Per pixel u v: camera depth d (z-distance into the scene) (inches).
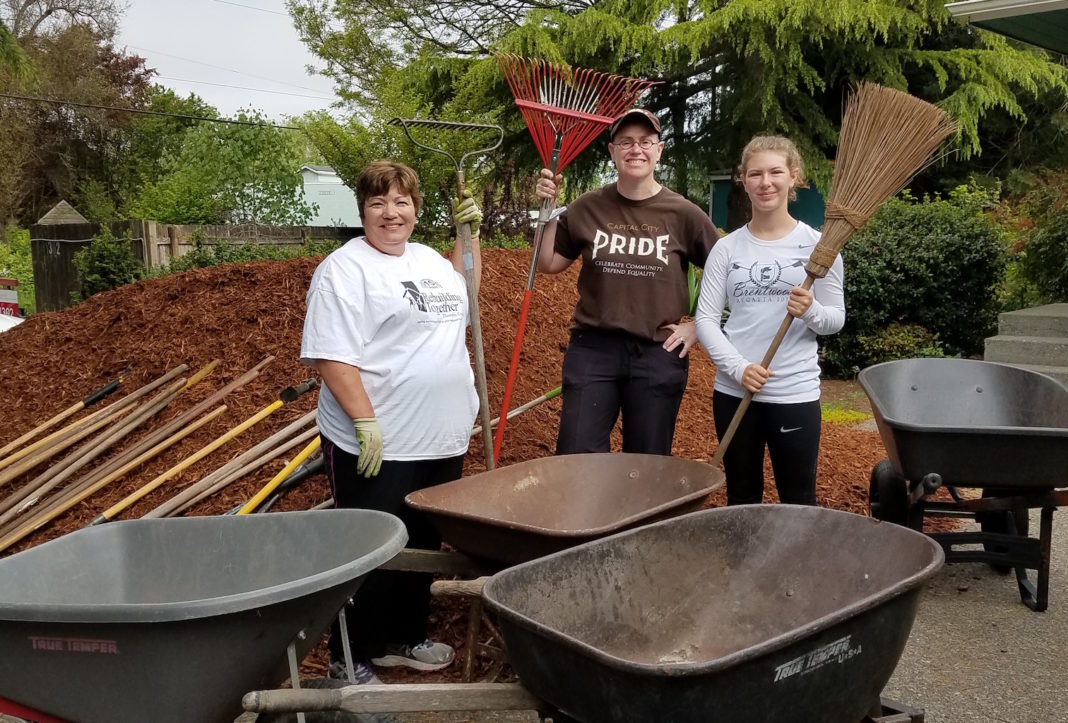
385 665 127.3
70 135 1424.7
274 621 81.0
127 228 470.3
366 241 117.6
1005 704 123.1
